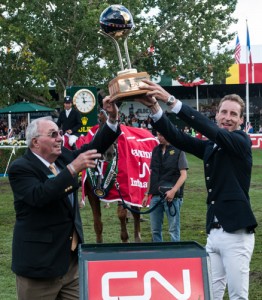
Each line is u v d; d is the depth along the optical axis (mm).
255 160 26094
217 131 4336
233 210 4598
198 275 3340
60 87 33875
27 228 4289
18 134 38625
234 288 4633
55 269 4273
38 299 4320
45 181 4223
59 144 4422
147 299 3293
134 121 39875
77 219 4461
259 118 45500
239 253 4605
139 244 3545
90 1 31594
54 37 31031
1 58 32875
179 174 7629
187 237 9805
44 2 30875
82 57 31703
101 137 4711
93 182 8000
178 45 35219
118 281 3297
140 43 32875
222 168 4660
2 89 33250
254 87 45969
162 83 40812
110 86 4227
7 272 7719
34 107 27797
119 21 4387
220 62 35750
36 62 30781
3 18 31609
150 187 7711
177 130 4621
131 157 8680
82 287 3273
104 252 3393
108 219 11680
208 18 35781
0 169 21875
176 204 7578
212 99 46562
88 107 17125
